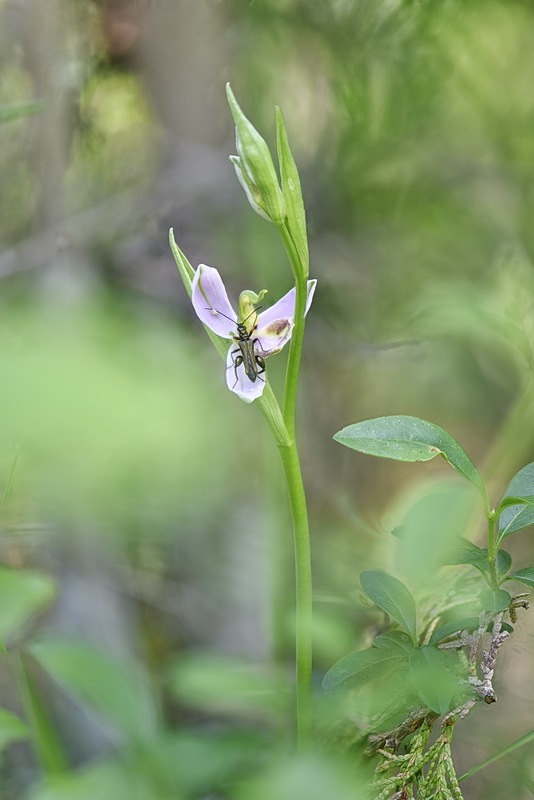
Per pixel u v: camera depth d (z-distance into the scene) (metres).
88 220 0.63
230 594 0.59
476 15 0.67
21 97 0.62
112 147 0.68
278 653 0.56
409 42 0.67
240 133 0.45
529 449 0.58
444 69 0.69
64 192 0.63
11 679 0.54
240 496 0.59
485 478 0.57
